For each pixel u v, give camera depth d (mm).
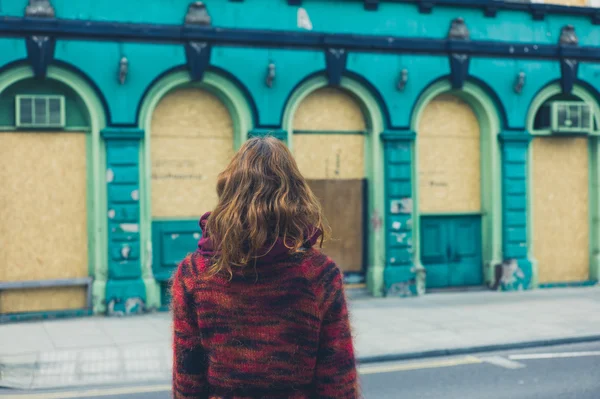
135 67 11703
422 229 13859
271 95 12484
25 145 11461
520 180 14133
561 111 14289
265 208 2010
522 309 12172
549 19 14320
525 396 7020
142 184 11852
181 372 2068
